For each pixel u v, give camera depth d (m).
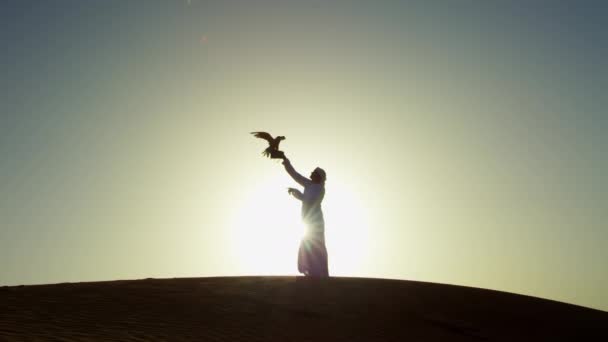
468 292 24.78
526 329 20.98
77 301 16.95
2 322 13.90
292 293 20.28
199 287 20.11
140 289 19.19
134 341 13.29
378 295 21.66
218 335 14.89
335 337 16.31
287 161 22.22
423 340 17.56
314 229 22.36
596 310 26.70
